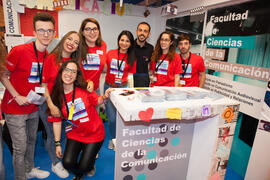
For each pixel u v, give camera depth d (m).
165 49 2.56
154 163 1.55
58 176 2.14
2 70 1.44
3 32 3.23
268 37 1.89
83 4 3.60
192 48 3.14
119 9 3.89
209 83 2.77
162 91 1.56
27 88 1.72
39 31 1.61
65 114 1.75
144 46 2.77
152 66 2.74
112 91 1.56
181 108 1.27
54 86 1.71
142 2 3.96
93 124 1.80
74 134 1.83
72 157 1.74
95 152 1.81
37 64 1.71
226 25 2.41
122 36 2.35
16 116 1.68
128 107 1.18
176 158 1.62
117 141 1.38
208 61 2.76
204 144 1.54
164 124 1.47
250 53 2.10
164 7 3.83
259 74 2.00
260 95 2.01
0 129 1.48
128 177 1.50
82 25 2.19
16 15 3.22
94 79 2.41
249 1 2.07
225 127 1.46
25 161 2.05
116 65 2.49
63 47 1.91
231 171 2.42
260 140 1.97
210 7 2.67
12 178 2.10
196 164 1.62
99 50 2.39
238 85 2.27
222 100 1.47
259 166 1.99
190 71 2.73
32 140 1.97
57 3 2.76
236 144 2.39
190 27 3.14
